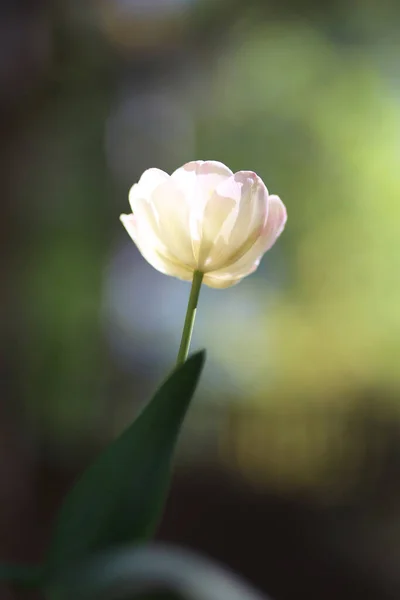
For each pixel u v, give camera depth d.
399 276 4.14
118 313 3.92
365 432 4.05
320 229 4.16
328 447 4.04
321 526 3.60
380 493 3.86
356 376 4.15
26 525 3.02
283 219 0.85
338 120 4.03
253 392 4.11
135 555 0.74
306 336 4.18
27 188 3.30
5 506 2.97
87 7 3.21
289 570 3.33
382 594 3.15
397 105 3.96
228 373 4.12
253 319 4.17
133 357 3.99
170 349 4.07
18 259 3.33
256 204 0.84
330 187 4.12
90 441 3.78
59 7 3.15
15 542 2.94
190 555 0.75
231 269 0.85
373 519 3.64
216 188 0.84
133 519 0.79
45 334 3.50
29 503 3.07
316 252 4.18
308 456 4.03
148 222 0.85
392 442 4.00
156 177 0.85
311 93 3.98
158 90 3.70
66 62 3.26
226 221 0.84
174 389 0.79
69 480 3.60
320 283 4.20
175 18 3.55
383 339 4.12
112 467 0.79
